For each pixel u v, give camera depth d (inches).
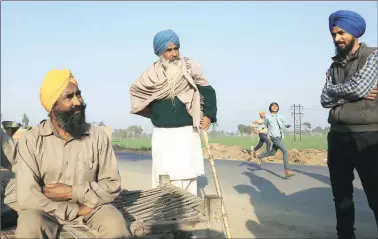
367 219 218.2
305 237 178.4
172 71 186.5
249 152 666.8
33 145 128.7
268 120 382.3
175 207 156.1
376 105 152.2
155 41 189.6
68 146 132.0
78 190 127.4
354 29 157.5
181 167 188.7
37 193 125.7
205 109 193.0
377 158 152.6
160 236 153.6
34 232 113.8
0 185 151.8
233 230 188.1
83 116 131.8
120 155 733.3
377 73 152.9
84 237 118.8
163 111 189.5
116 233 120.5
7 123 208.5
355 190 297.0
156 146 193.3
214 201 139.7
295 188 310.7
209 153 181.8
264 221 208.7
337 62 165.3
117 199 171.9
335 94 159.8
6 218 146.9
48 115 132.3
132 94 198.2
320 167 451.2
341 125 160.9
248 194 286.5
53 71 128.8
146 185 343.6
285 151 380.2
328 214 227.9
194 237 140.3
